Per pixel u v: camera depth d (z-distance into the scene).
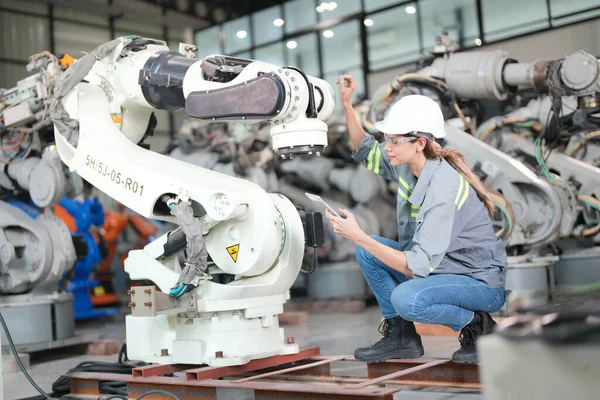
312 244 2.98
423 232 2.46
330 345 4.45
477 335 2.61
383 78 10.96
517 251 5.27
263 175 6.68
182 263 3.22
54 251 4.60
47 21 12.02
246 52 12.56
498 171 4.98
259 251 2.73
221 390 2.68
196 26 13.09
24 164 4.61
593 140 6.20
